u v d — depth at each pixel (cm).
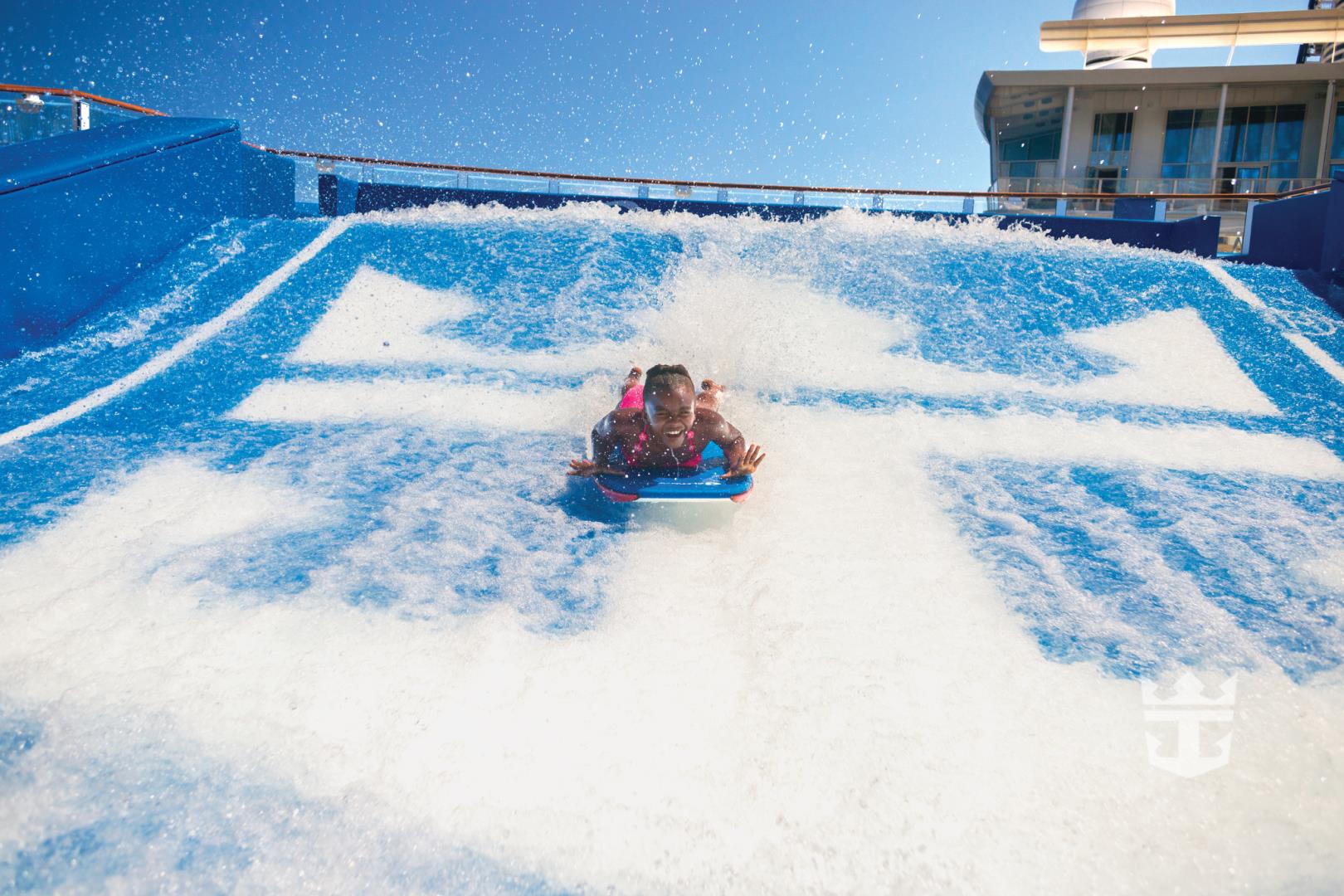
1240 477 505
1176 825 257
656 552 415
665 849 246
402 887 231
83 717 287
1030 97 2789
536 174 1437
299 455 511
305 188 1317
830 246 880
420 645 336
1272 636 353
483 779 268
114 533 416
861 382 632
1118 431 567
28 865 232
